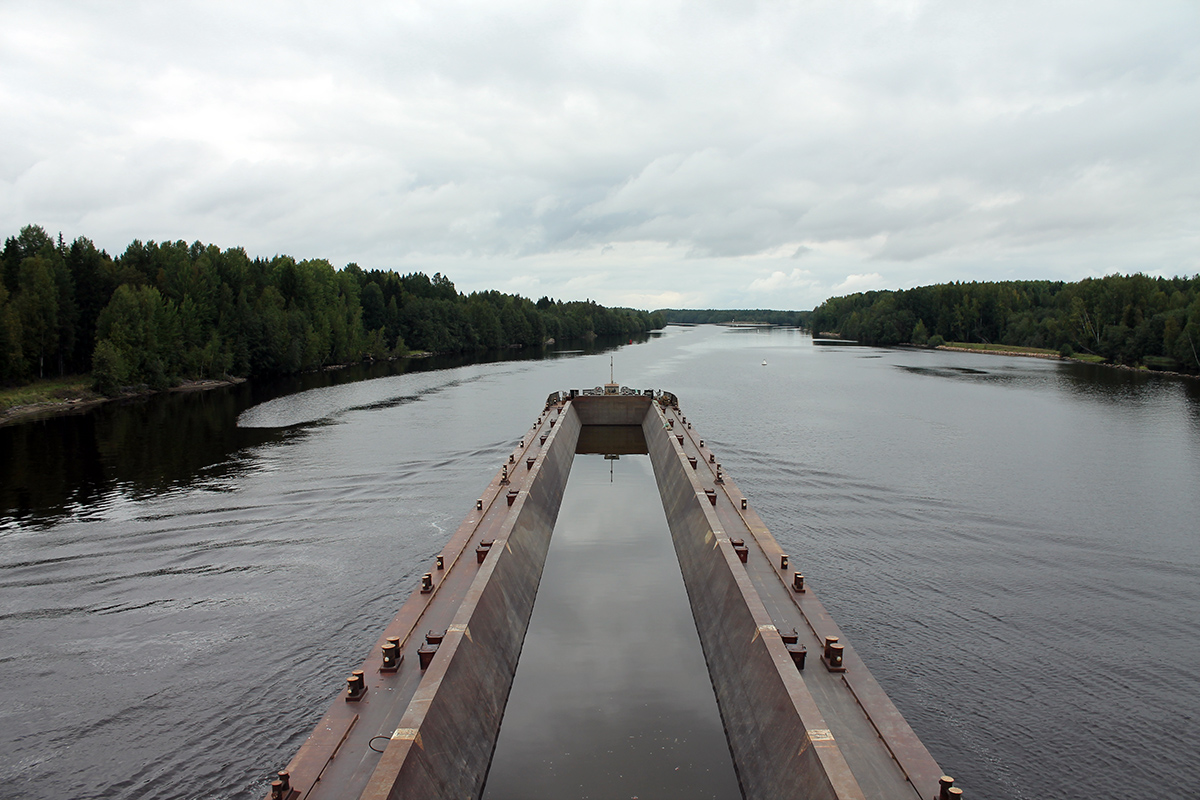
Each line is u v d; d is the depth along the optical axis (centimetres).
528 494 3081
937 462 4609
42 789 1609
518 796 1538
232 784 1617
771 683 1584
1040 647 2223
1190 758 1694
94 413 7275
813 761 1263
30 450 5206
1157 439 5378
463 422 6306
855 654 1714
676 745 1739
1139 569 2847
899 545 3098
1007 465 4534
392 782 1170
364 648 2222
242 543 3153
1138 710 1889
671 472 3856
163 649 2222
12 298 8538
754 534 2541
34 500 3828
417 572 2820
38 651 2214
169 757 1714
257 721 1848
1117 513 3556
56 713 1894
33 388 8100
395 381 10188
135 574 2806
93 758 1714
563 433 4881
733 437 5416
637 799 1527
